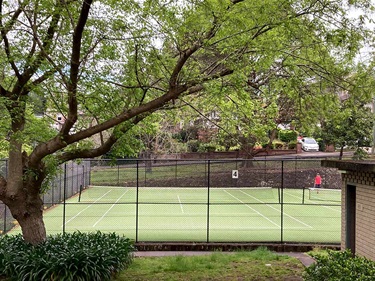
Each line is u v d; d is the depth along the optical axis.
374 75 9.99
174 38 8.58
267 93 9.57
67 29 8.65
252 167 34.59
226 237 15.39
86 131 8.92
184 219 20.14
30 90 9.45
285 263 10.90
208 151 37.41
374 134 13.48
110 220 19.80
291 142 41.03
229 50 8.02
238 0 7.65
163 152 35.88
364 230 9.12
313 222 19.42
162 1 8.15
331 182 34.00
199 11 7.90
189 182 34.56
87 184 34.41
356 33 7.53
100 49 8.95
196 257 11.48
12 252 9.55
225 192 31.53
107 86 10.38
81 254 9.19
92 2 7.52
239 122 10.72
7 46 8.71
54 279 8.71
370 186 8.88
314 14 7.55
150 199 27.75
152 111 9.32
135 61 8.77
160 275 9.86
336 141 29.42
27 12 8.60
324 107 9.29
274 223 19.06
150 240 14.25
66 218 20.30
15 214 9.91
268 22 7.34
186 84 8.26
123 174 36.34
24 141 9.73
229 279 9.55
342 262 7.16
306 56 8.62
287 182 33.69
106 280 9.20
